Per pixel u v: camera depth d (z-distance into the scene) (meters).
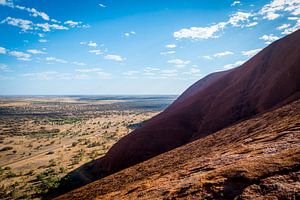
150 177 24.64
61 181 51.47
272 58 61.41
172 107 77.75
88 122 169.12
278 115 27.69
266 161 12.58
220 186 11.73
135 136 56.22
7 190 51.53
